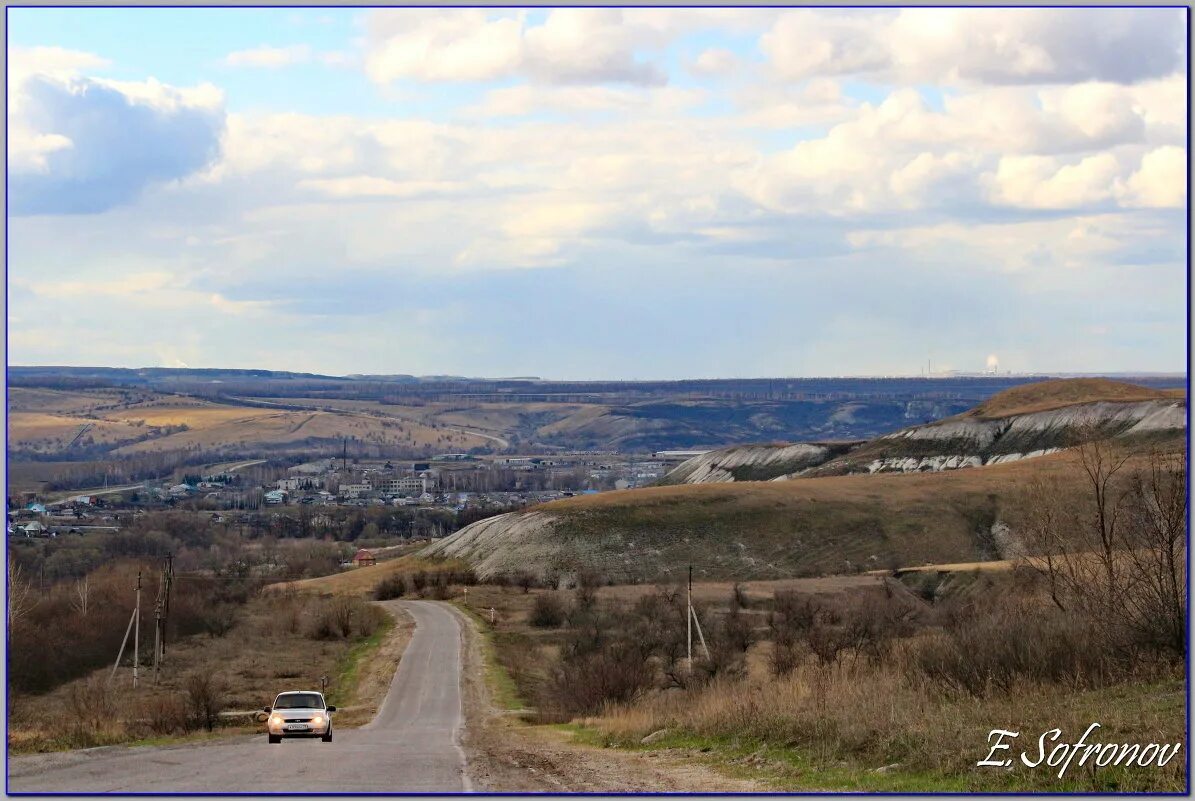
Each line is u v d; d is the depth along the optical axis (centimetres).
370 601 12725
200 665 7619
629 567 14162
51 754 3034
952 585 9856
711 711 2972
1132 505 3391
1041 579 4538
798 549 14388
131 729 4197
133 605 8481
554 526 15288
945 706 2403
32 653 6412
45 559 12675
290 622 9825
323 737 3466
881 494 15850
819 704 2597
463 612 11181
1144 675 2555
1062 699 2378
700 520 15162
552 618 10100
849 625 6956
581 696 4972
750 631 7888
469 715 5159
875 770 2062
